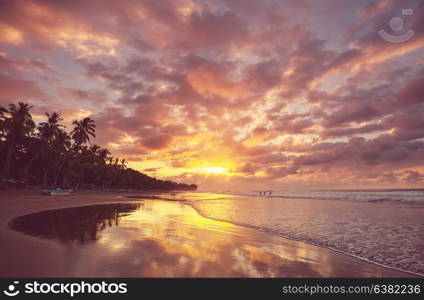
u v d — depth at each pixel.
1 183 45.00
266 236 12.64
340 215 23.44
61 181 74.75
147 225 14.20
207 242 10.35
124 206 28.31
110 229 12.46
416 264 8.48
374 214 24.42
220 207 33.91
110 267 6.80
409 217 21.70
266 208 32.12
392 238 12.73
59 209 22.80
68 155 68.81
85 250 8.24
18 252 7.80
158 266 7.04
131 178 129.25
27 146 57.19
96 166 87.06
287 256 8.80
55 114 59.88
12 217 16.56
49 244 8.91
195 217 19.95
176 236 11.29
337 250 10.18
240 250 9.24
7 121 49.19
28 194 41.31
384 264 8.44
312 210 29.00
